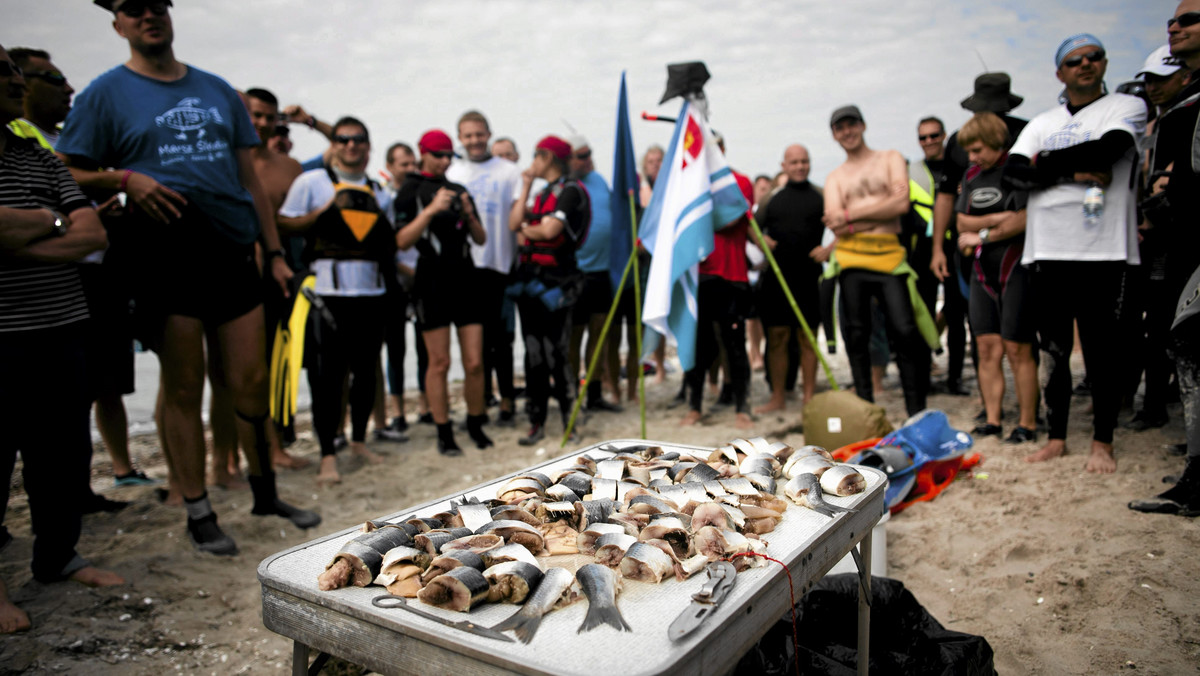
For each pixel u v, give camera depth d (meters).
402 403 5.68
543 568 1.42
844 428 4.01
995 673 1.99
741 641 1.25
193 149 3.10
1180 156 3.10
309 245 4.39
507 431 5.58
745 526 1.53
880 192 4.60
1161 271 3.86
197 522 3.25
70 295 2.69
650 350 4.75
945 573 2.82
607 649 1.11
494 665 1.11
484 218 5.28
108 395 4.16
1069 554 2.76
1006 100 4.70
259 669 2.38
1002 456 3.89
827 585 2.09
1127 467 3.48
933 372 6.67
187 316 3.11
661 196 4.69
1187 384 2.94
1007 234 3.91
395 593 1.31
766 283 5.44
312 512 3.71
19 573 2.92
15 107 2.42
